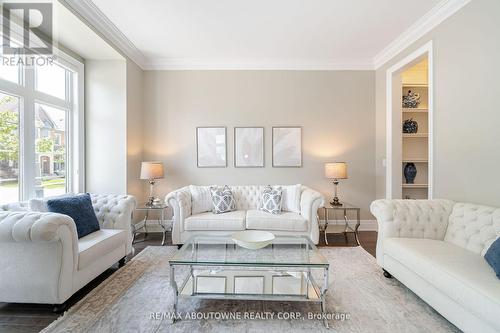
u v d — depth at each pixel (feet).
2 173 8.14
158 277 7.96
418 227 7.75
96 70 11.91
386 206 8.00
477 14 7.64
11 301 5.99
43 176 9.86
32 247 5.91
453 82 8.54
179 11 9.17
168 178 13.92
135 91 12.91
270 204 11.16
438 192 9.18
